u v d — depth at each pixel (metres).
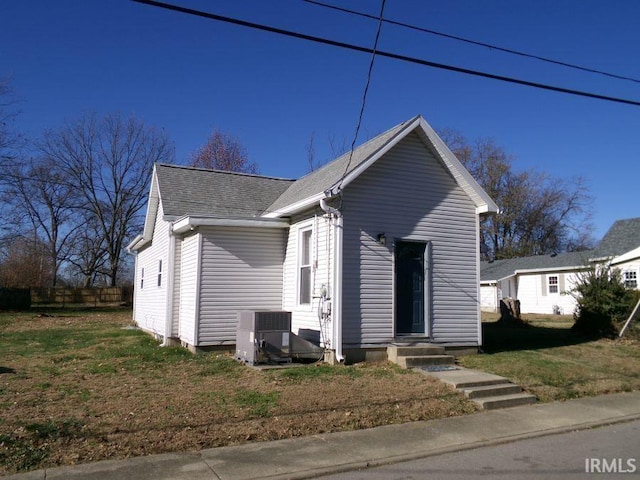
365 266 11.95
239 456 6.25
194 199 15.63
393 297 12.14
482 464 6.19
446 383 9.79
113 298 40.78
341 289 11.59
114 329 20.11
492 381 9.91
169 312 14.41
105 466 5.81
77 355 12.50
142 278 20.56
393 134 12.36
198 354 12.57
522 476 5.73
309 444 6.75
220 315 13.10
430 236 12.80
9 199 38.66
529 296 35.06
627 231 30.94
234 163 45.97
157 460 6.04
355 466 6.04
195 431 6.93
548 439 7.30
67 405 7.87
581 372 11.38
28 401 8.05
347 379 9.95
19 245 44.38
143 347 13.90
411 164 12.75
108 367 10.88
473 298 13.20
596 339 15.99
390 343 12.02
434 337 12.56
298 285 13.11
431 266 12.74
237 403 8.15
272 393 8.75
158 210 17.19
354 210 11.97
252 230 13.70
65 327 21.20
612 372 11.59
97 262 46.75
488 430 7.58
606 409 8.93
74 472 5.62
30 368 10.82
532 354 13.15
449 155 12.78
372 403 8.47
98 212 43.84
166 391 8.82
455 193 13.27
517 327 20.30
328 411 7.97
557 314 32.16
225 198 16.31
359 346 11.72
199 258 13.01
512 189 49.41
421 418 8.10
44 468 5.72
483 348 13.97
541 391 9.85
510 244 49.91
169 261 14.48
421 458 6.43
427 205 12.85
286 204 14.07
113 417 7.32
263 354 11.15
